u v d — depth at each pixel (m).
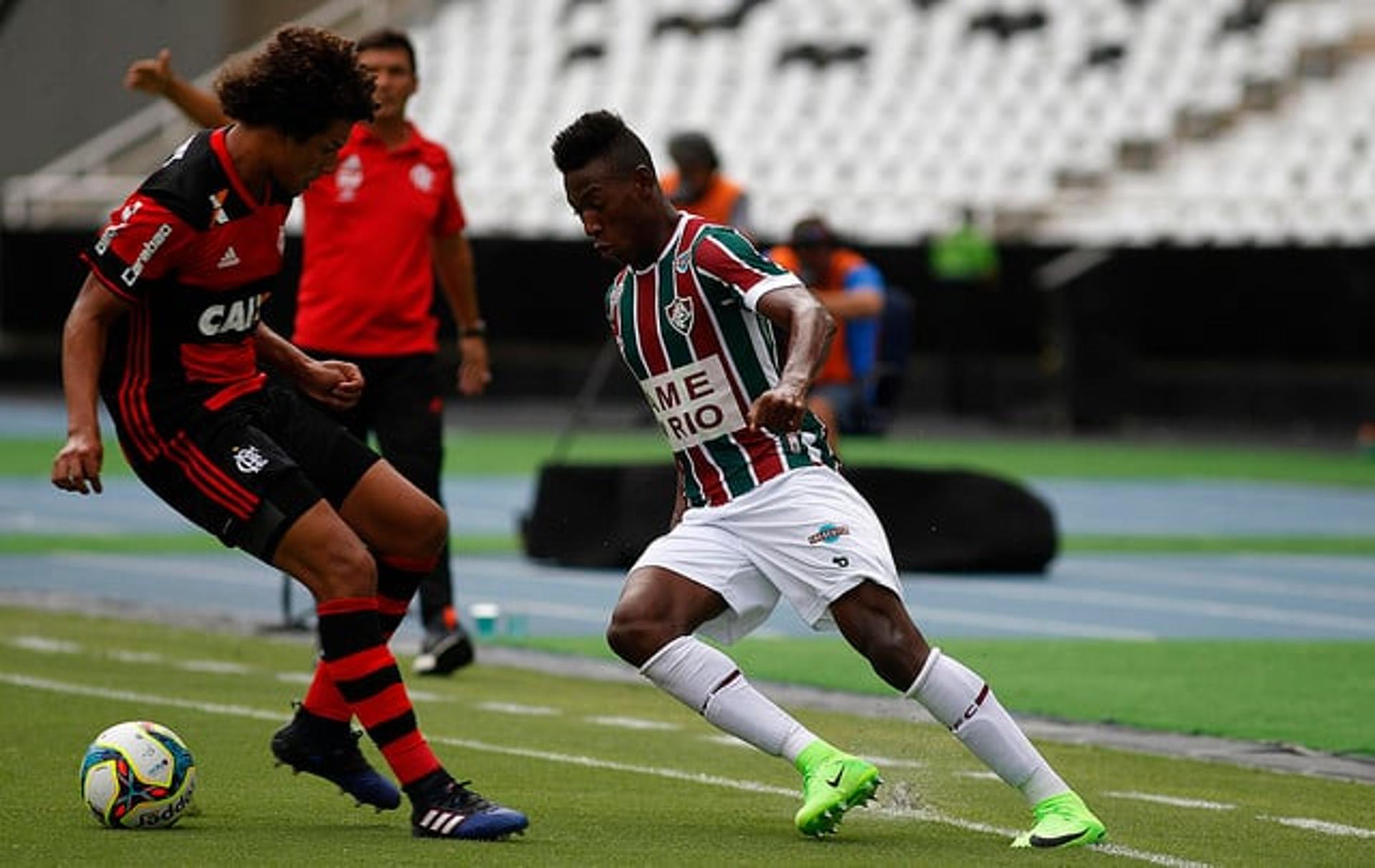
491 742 28.58
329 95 20.39
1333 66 110.69
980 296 107.12
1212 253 103.44
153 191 20.38
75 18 119.81
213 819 22.02
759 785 25.31
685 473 22.02
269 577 49.91
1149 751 29.23
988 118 113.88
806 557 21.25
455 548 57.16
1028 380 107.25
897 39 118.75
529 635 41.19
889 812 23.44
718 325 21.36
